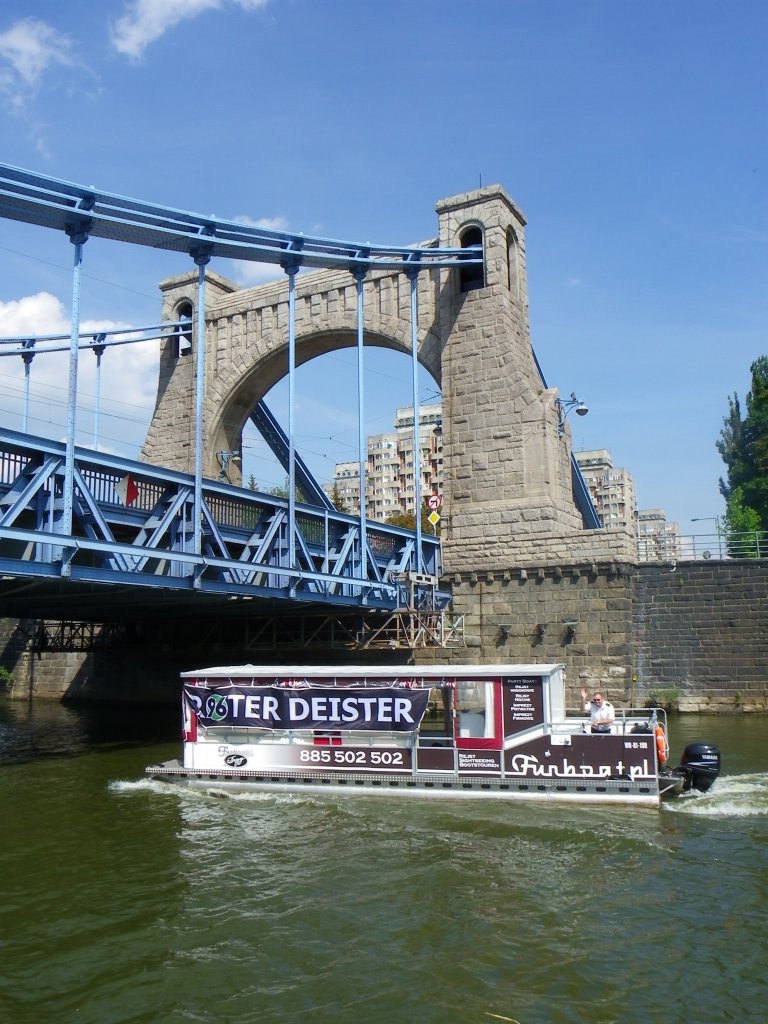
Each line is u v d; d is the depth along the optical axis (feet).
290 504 96.37
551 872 50.83
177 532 87.81
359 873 51.01
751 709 120.78
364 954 39.96
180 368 165.27
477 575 128.98
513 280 141.69
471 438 135.33
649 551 149.28
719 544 131.64
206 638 140.46
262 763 74.23
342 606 109.70
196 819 63.77
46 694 165.48
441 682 71.15
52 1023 34.35
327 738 72.95
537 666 70.49
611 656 119.55
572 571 123.13
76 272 76.79
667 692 123.95
